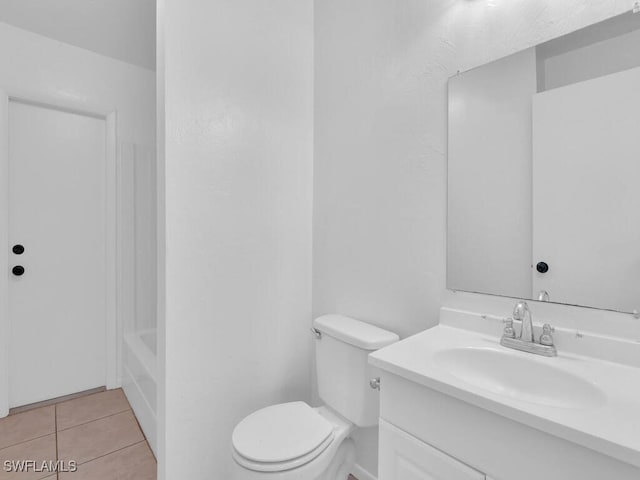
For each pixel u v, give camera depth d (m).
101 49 2.31
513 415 0.67
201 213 1.45
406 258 1.39
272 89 1.68
